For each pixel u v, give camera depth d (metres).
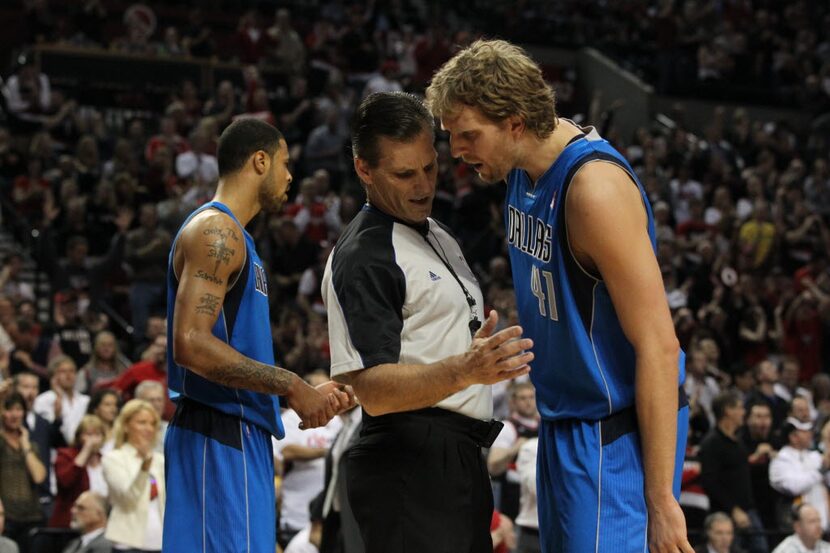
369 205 9.08
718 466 22.91
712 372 31.94
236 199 9.97
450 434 8.84
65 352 28.53
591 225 7.55
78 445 20.86
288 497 20.66
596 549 7.77
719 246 41.50
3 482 20.16
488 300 32.69
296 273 35.16
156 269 32.72
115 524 18.08
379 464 8.88
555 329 8.05
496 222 41.31
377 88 49.06
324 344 30.20
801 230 42.91
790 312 37.34
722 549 20.19
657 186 44.25
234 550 9.41
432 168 8.81
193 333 9.15
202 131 39.16
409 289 8.65
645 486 7.79
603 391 7.86
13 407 20.55
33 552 19.09
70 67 48.62
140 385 20.97
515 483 21.17
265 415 9.83
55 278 33.03
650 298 7.51
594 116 48.91
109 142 42.69
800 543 20.77
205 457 9.54
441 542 8.73
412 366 8.15
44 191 37.38
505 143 7.91
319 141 43.47
